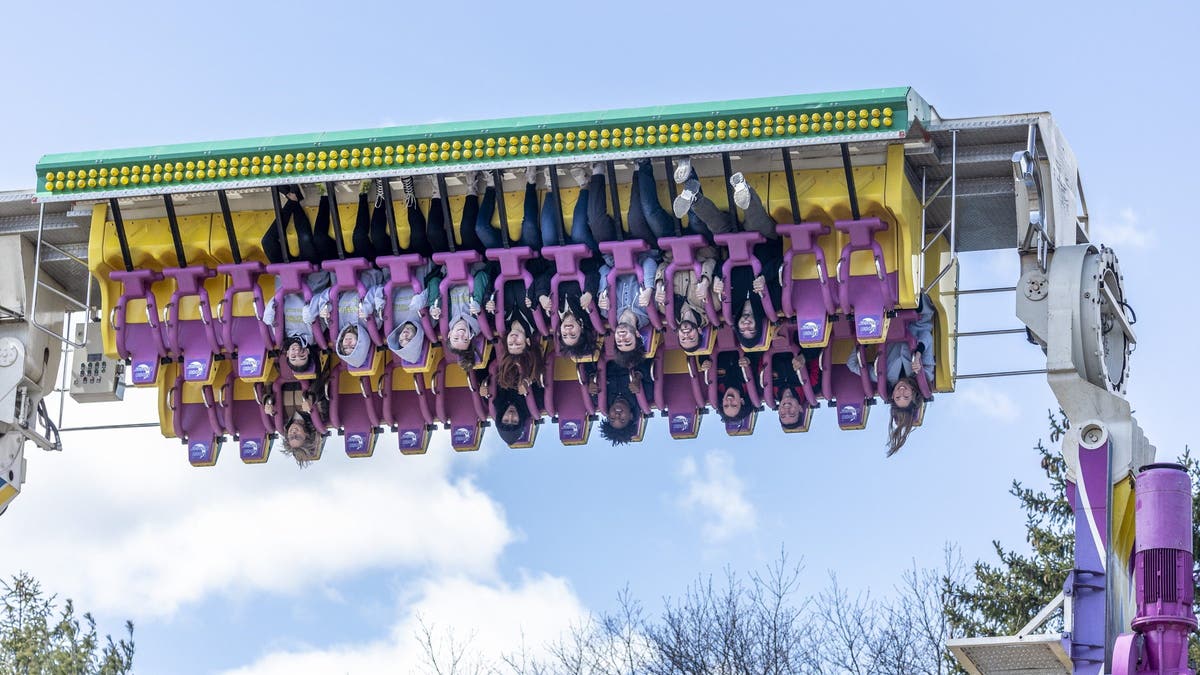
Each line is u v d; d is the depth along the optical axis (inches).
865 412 1235.9
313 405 1272.1
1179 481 1064.8
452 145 1168.8
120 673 1686.8
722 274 1175.6
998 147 1165.1
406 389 1289.4
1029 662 1091.3
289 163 1187.3
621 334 1181.7
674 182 1162.0
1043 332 1144.2
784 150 1151.6
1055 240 1148.5
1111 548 1099.9
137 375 1254.3
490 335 1208.8
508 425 1274.6
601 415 1275.8
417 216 1203.9
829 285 1167.0
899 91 1121.4
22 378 1285.7
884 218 1158.3
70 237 1300.4
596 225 1176.2
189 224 1242.6
